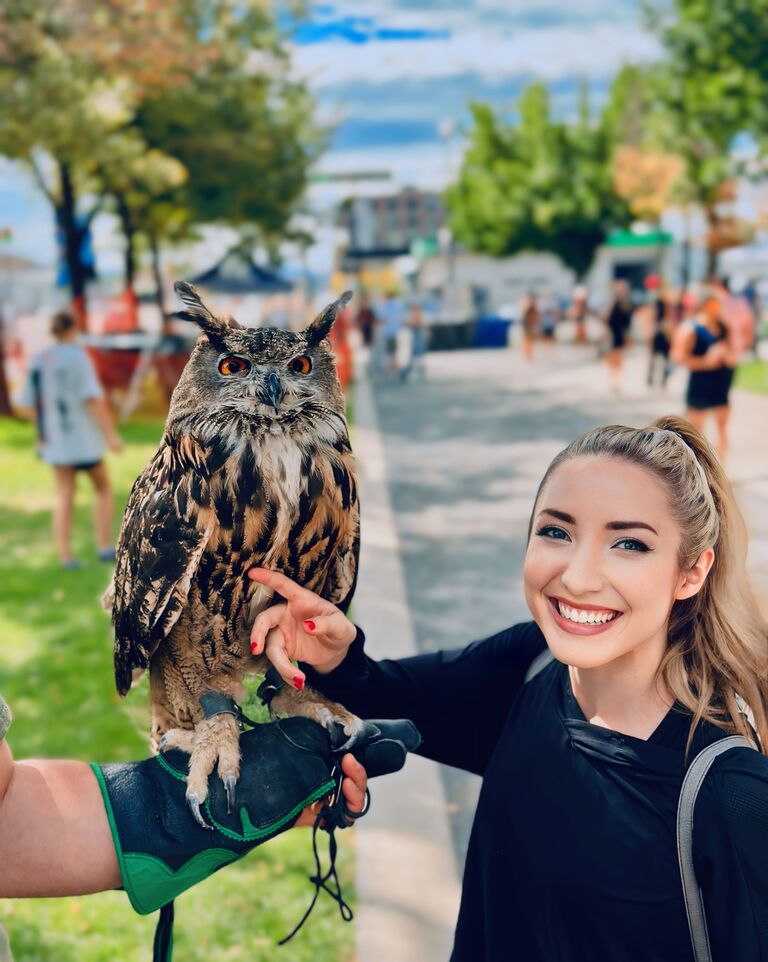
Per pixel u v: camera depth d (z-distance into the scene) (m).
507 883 1.56
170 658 2.06
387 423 15.62
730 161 23.80
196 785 1.52
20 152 13.73
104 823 1.48
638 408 15.85
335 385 2.17
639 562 1.49
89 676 5.16
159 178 14.78
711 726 1.50
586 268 41.59
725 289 14.23
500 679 1.87
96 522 7.50
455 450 12.77
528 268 48.06
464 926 1.67
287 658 1.69
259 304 32.91
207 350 2.04
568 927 1.48
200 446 1.94
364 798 1.67
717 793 1.40
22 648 5.62
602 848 1.45
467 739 1.90
